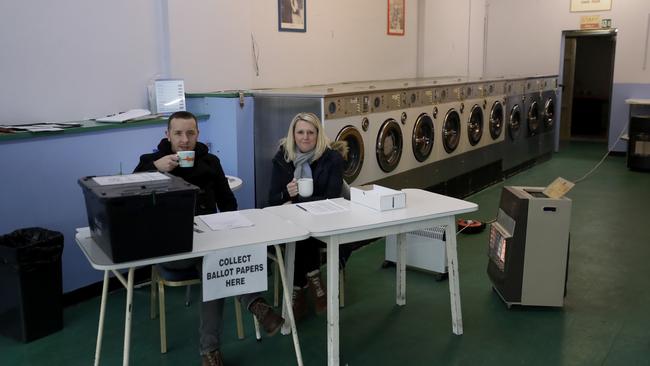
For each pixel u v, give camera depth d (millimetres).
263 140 4270
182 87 4074
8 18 3326
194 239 2340
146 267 3906
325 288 3385
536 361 2811
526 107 7539
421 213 2791
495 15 9609
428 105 5277
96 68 3811
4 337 3104
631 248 4488
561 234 3275
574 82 11766
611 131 8867
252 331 3148
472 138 6188
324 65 5945
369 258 4316
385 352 2910
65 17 3600
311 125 3336
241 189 4254
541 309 3402
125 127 3684
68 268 3484
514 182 7027
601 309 3395
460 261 4227
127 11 3961
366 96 4363
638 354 2867
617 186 6707
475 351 2914
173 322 3271
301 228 2504
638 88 8633
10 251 2941
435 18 7969
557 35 9195
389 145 4805
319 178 3373
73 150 3416
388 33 6965
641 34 8539
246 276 2320
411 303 3506
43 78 3527
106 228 2037
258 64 5133
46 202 3326
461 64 8914
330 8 5953
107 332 3156
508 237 3324
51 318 3119
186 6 4262
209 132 4258
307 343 3010
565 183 3297
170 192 2070
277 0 5262
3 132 3145
